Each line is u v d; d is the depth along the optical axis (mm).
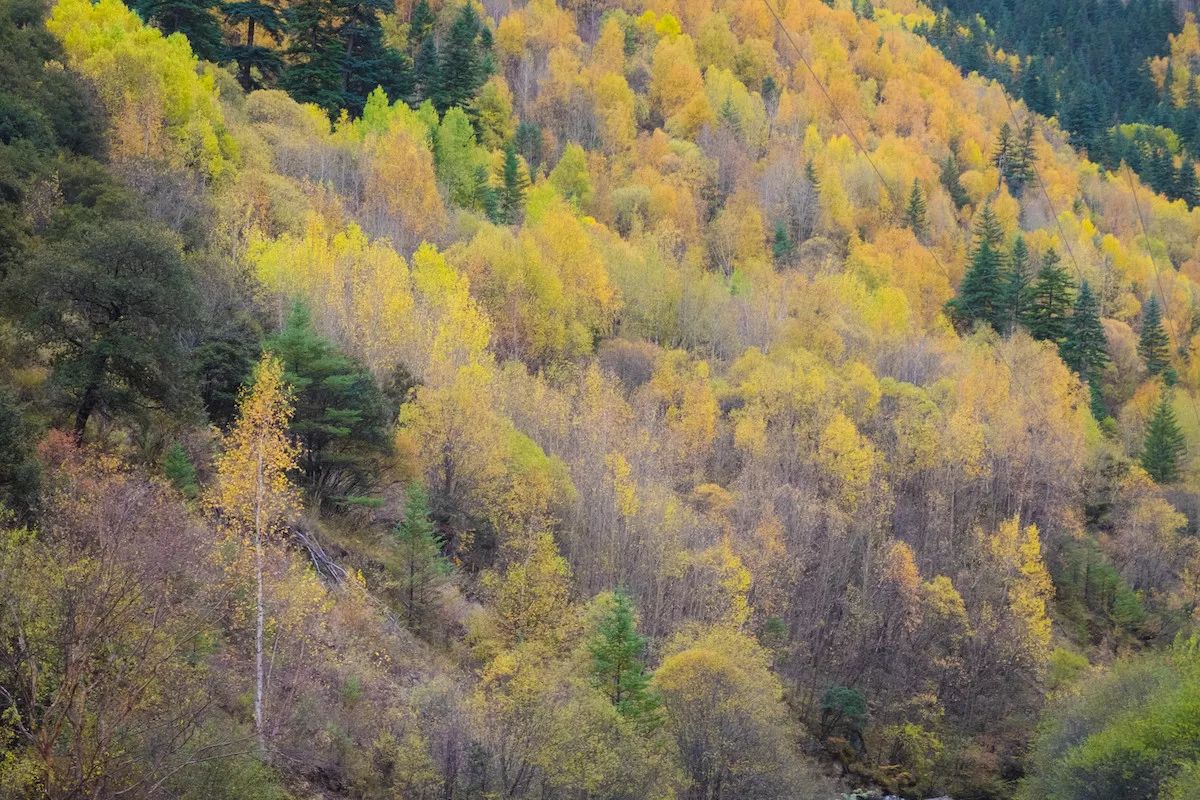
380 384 57281
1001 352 106125
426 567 46875
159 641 24703
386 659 40594
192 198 63750
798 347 98312
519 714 35812
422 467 54188
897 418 90000
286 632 35062
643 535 62188
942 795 59469
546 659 43688
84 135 62250
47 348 38625
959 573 74188
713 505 70812
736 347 102438
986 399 93438
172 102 76688
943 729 64188
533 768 34250
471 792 33531
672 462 74688
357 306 63406
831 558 72500
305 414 48625
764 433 80312
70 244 38375
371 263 68375
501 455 57188
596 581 59125
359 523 50281
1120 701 53031
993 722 65125
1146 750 44531
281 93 101312
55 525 27000
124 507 29734
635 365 91750
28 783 21203
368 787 33562
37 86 59906
